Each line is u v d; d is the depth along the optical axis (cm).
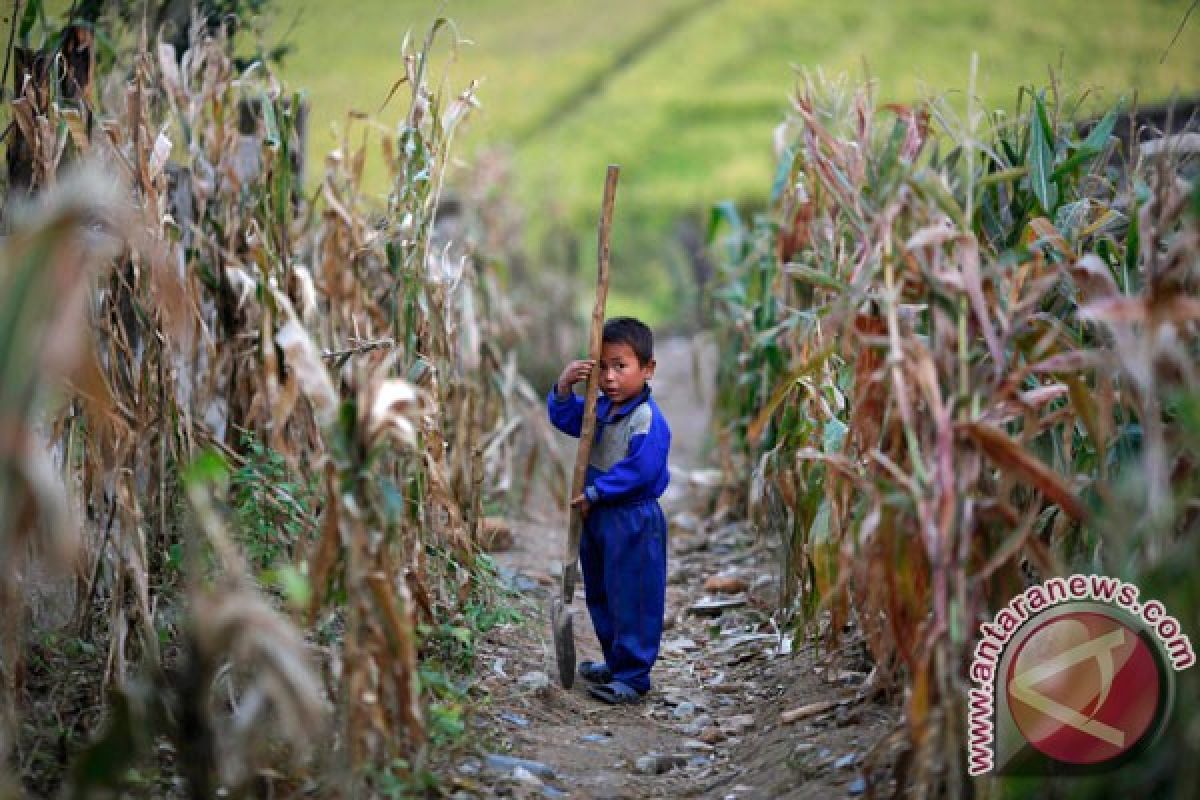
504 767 448
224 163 596
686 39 3119
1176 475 364
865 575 422
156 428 493
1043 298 444
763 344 750
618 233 2225
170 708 400
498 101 2770
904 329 412
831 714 495
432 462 512
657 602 556
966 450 366
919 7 2933
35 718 418
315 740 399
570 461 1031
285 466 536
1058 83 480
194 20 612
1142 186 431
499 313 898
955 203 386
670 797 451
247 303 587
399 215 571
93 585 461
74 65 563
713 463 968
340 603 389
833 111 553
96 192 295
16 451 289
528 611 647
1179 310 334
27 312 287
